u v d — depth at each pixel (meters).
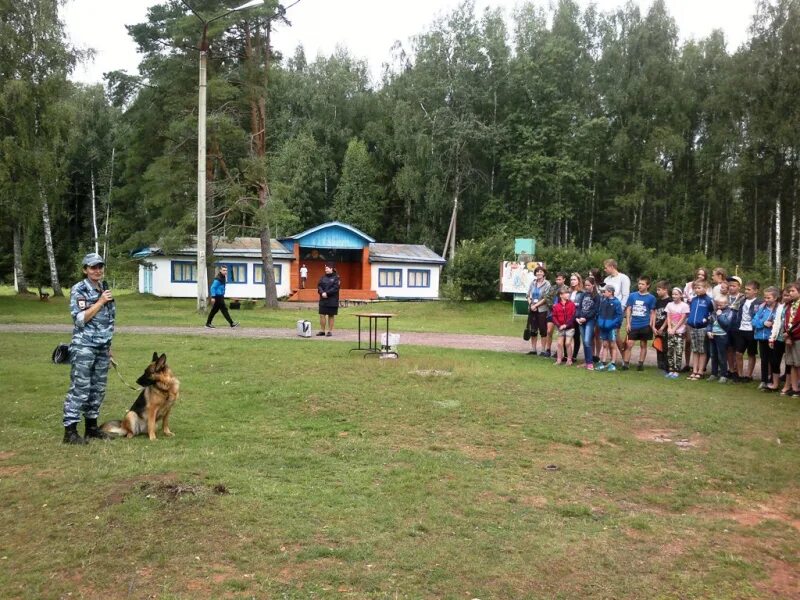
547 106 51.47
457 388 10.08
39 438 7.00
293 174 53.53
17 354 13.03
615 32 52.53
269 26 29.95
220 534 4.61
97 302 6.82
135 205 33.91
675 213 51.19
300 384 10.12
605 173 51.78
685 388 10.94
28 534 4.59
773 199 43.25
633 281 37.62
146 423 7.25
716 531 5.27
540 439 7.59
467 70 52.22
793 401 10.04
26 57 27.08
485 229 52.34
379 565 4.30
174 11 29.02
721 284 11.91
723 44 49.88
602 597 4.11
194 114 28.31
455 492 5.73
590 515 5.44
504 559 4.50
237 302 29.66
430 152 50.34
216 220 31.02
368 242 43.12
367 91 61.56
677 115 48.50
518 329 23.39
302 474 6.04
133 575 4.07
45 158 26.89
